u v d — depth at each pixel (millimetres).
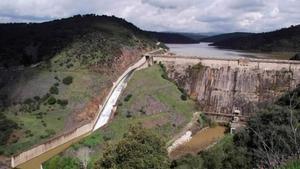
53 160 72625
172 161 58938
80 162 71438
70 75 113938
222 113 110125
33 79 111000
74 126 94938
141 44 157375
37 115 95812
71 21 172375
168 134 89875
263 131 50562
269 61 115188
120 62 132125
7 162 75500
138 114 98188
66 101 102250
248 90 112500
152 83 115562
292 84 108625
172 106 104312
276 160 16719
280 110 57219
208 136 95938
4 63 128500
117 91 117750
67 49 132250
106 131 87125
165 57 131500
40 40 144000
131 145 41312
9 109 98312
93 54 128875
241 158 48312
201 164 54969
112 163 41281
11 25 176875
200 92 117188
